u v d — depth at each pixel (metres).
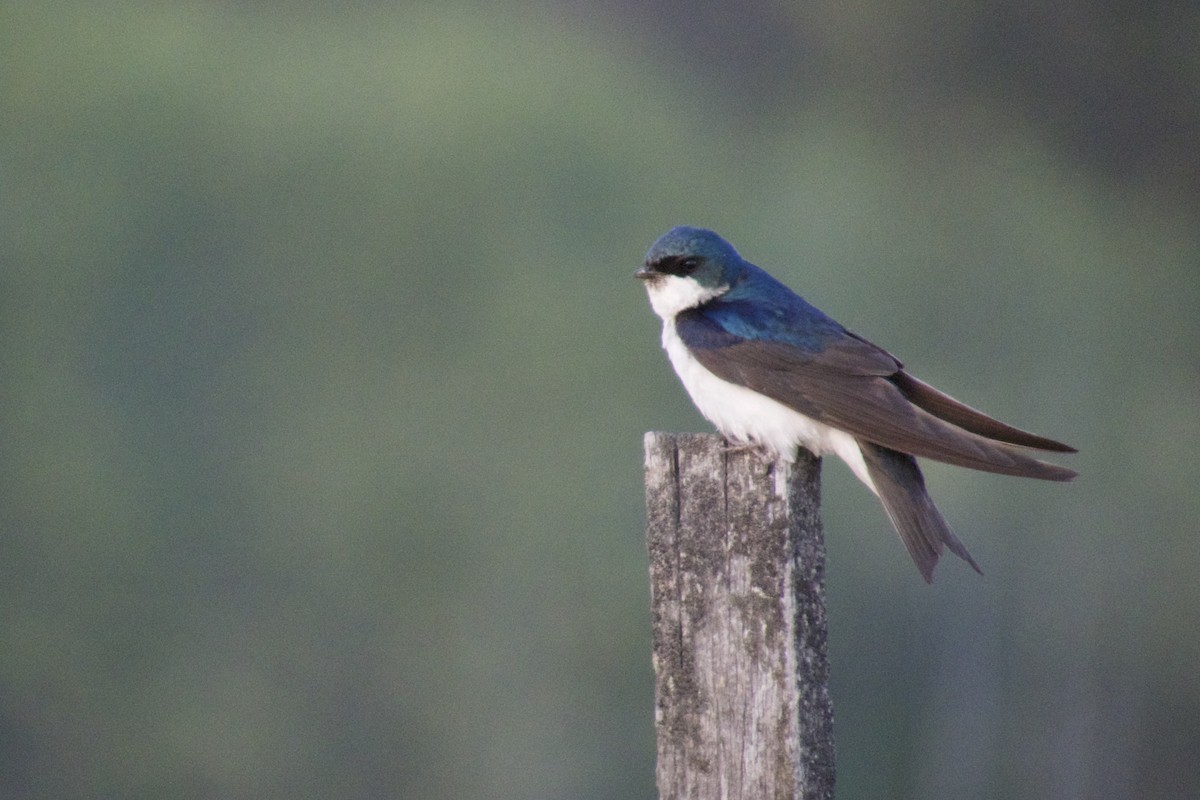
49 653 17.11
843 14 21.19
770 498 3.70
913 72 21.16
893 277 21.25
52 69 19.69
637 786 16.78
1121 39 19.78
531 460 18.44
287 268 19.47
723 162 21.84
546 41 22.42
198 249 19.55
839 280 21.25
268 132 19.91
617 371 18.97
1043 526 19.48
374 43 21.61
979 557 18.88
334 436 18.72
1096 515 20.17
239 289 19.41
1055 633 19.11
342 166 19.95
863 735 17.48
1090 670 19.02
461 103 20.44
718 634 3.73
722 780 3.72
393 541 17.86
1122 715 19.03
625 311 19.53
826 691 3.75
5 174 19.00
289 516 18.09
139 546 17.77
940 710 17.95
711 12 22.91
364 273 19.48
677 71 22.86
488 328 19.22
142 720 17.12
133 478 18.19
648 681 17.19
